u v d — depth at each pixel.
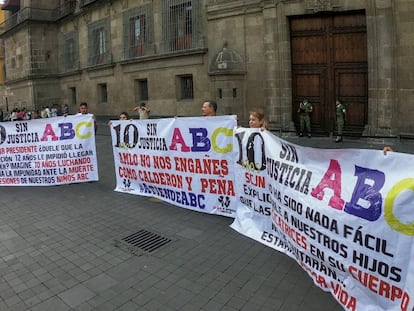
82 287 4.01
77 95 29.33
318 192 3.67
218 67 16.61
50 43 31.67
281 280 4.03
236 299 3.70
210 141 5.95
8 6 34.47
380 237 2.99
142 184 7.30
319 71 15.11
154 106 21.44
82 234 5.46
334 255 3.46
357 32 14.09
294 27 15.45
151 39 20.97
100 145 14.68
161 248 4.92
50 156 8.23
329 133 15.03
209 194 6.13
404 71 12.87
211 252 4.76
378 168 3.13
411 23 12.57
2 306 3.70
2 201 7.23
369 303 3.12
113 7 23.81
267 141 4.74
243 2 16.28
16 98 34.84
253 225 5.24
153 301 3.71
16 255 4.82
